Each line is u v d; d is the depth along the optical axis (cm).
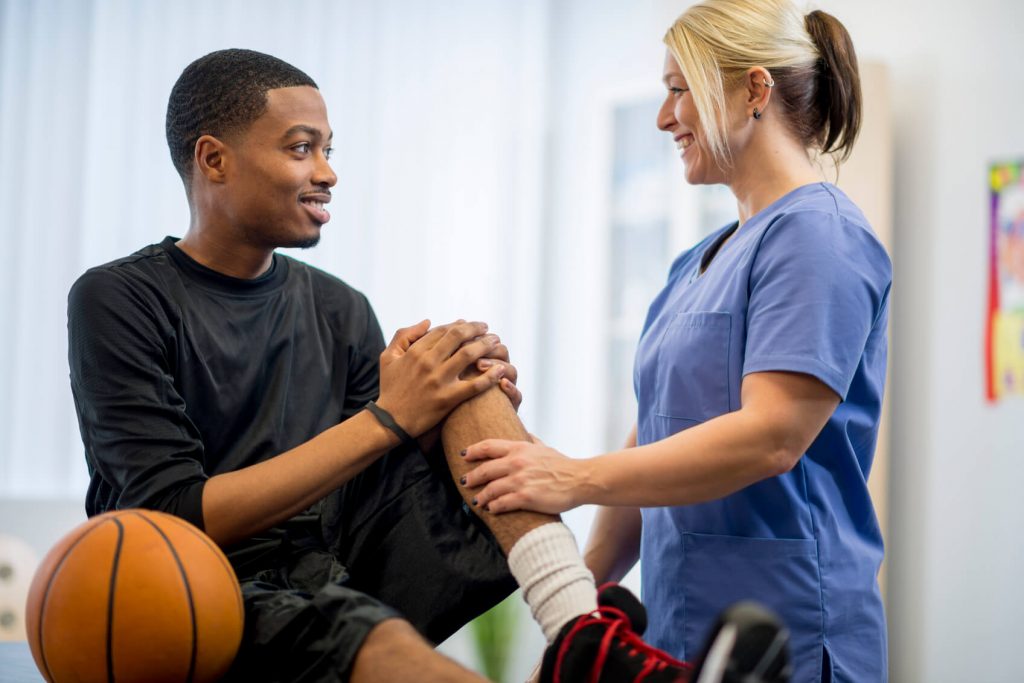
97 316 142
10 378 352
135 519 122
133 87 366
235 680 128
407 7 398
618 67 405
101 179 363
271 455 153
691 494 131
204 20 374
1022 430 288
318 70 388
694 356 148
